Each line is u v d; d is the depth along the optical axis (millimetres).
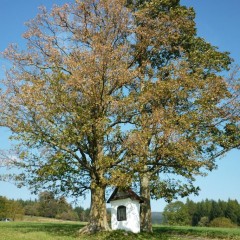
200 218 141500
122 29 30578
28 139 25359
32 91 25422
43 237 23516
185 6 34531
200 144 26984
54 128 25406
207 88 27797
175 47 33188
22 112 26188
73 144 26406
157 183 31125
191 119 26156
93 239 25469
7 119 26000
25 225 39219
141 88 29859
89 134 26109
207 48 34719
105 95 27312
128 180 24484
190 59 32344
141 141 24297
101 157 25953
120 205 31547
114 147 26500
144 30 31203
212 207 139250
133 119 27297
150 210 33969
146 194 34219
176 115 26031
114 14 30219
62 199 28938
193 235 31578
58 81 25922
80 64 26406
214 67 32781
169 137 24000
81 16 31188
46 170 25531
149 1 36094
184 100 28609
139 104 27062
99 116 26703
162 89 26625
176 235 31484
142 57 32906
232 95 28609
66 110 25641
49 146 26219
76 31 31109
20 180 27594
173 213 107750
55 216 121875
